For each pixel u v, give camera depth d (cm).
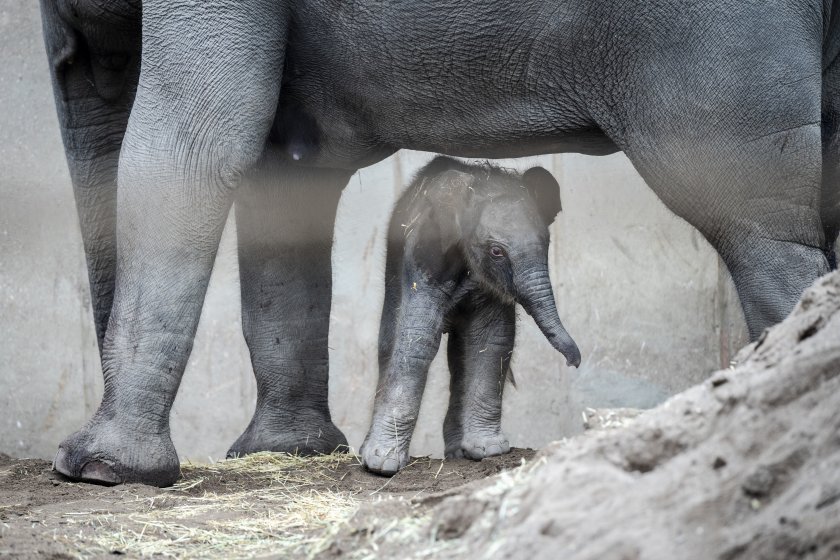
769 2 847
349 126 1034
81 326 1706
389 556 560
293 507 832
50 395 1706
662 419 548
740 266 883
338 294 1667
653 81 878
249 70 945
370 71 978
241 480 989
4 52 1722
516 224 978
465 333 1037
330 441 1196
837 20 926
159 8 945
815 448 468
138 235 946
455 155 1023
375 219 1672
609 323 1631
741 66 848
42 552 654
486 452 1021
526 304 973
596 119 924
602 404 1620
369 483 954
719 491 475
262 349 1195
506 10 912
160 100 947
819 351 520
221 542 705
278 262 1191
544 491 527
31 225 1717
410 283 1006
